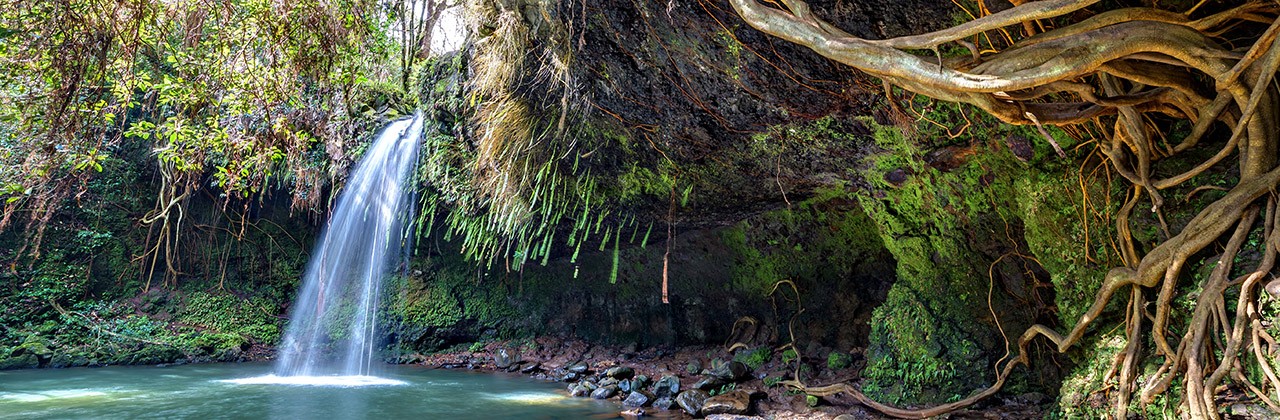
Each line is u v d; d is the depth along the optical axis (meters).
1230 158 4.78
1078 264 5.91
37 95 6.63
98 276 14.01
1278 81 4.39
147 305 14.04
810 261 11.14
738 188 9.09
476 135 9.06
